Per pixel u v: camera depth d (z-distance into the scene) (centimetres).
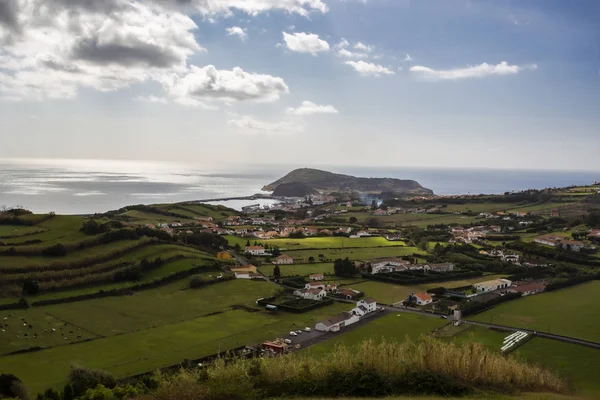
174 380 5356
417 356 5844
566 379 7450
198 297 13362
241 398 4822
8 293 11762
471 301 12962
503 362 6253
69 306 11769
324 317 11881
